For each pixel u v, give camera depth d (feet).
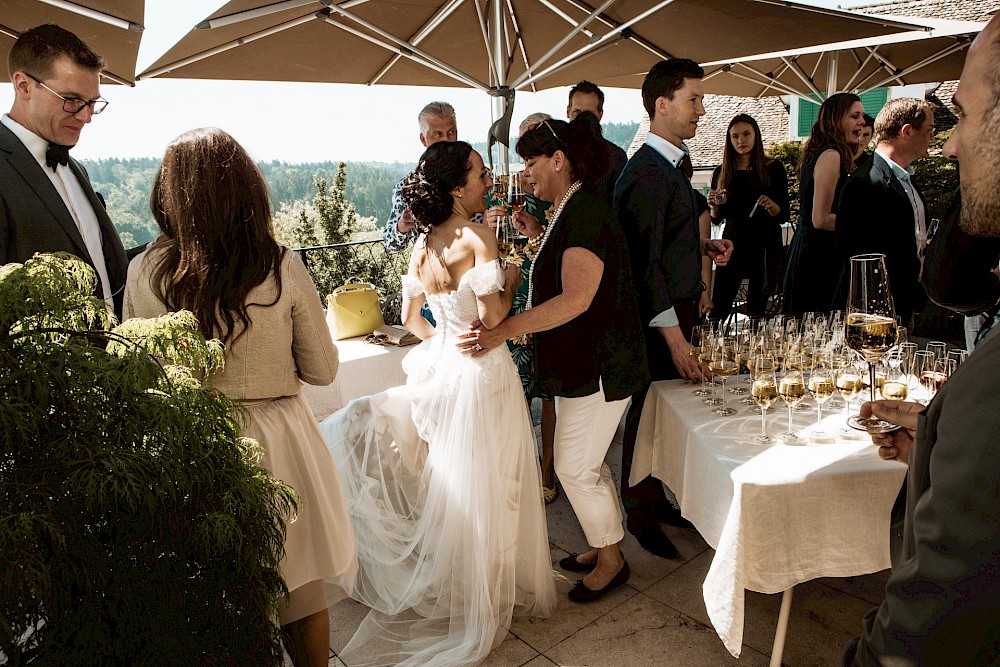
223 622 3.86
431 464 8.54
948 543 2.58
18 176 7.51
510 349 11.90
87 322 4.14
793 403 7.06
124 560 3.42
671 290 9.40
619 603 9.14
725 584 6.49
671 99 9.14
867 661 3.02
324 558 6.44
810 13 13.61
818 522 6.35
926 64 23.18
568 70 17.74
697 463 7.36
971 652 2.61
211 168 5.57
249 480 4.05
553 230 8.34
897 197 10.85
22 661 3.30
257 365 6.05
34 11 11.07
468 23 14.47
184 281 5.65
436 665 7.95
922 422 3.11
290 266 6.21
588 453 8.83
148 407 3.60
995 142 2.68
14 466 3.31
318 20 13.26
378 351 12.02
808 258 13.60
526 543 8.79
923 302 11.33
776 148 39.37
